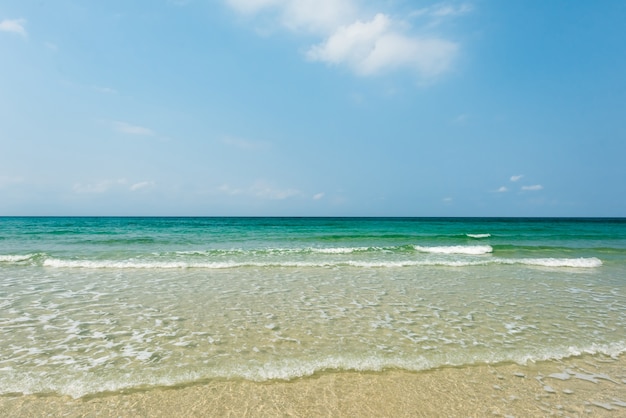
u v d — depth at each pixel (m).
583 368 5.30
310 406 4.20
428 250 19.86
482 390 4.62
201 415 3.98
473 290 10.23
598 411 4.18
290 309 8.10
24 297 8.92
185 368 5.07
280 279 11.49
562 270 14.04
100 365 5.15
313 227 43.75
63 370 4.98
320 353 5.64
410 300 9.03
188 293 9.51
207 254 17.30
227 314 7.68
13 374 4.84
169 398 4.33
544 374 5.09
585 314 8.00
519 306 8.59
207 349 5.77
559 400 4.40
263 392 4.50
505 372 5.13
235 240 24.98
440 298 9.27
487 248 19.81
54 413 3.99
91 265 13.60
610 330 6.93
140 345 5.91
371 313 7.86
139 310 7.91
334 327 6.90
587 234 34.03
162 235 28.23
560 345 6.13
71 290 9.72
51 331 6.53
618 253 20.00
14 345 5.84
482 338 6.41
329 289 10.14
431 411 4.13
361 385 4.71
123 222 55.44
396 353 5.69
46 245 20.39
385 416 4.02
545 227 48.25
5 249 18.31
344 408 4.17
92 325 6.88
